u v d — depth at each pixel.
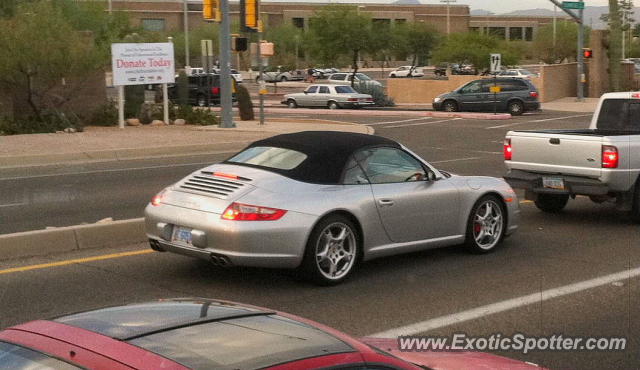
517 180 12.78
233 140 25.53
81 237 10.31
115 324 3.07
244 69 105.62
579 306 8.12
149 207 8.81
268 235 8.11
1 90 29.33
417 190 9.39
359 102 45.69
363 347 3.09
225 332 3.01
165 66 30.75
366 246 8.95
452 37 65.81
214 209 8.23
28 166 20.28
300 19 120.62
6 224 12.41
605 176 11.87
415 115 40.44
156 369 2.62
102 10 43.22
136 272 9.25
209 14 28.97
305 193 8.45
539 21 139.25
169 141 24.91
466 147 25.31
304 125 31.61
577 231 12.07
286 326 3.18
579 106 47.03
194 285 8.73
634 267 9.80
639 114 13.40
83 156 21.72
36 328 3.09
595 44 54.12
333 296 8.37
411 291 8.60
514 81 41.47
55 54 28.20
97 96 32.03
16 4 33.53
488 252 10.45
